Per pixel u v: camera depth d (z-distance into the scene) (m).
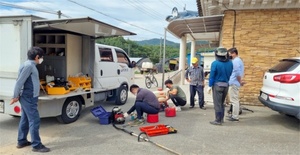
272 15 7.71
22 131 4.13
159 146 4.29
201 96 7.61
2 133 4.96
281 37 7.70
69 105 5.79
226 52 5.56
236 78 5.99
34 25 4.93
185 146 4.36
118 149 4.18
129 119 6.15
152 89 14.29
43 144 4.38
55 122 5.88
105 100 8.08
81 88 6.14
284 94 5.25
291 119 6.27
